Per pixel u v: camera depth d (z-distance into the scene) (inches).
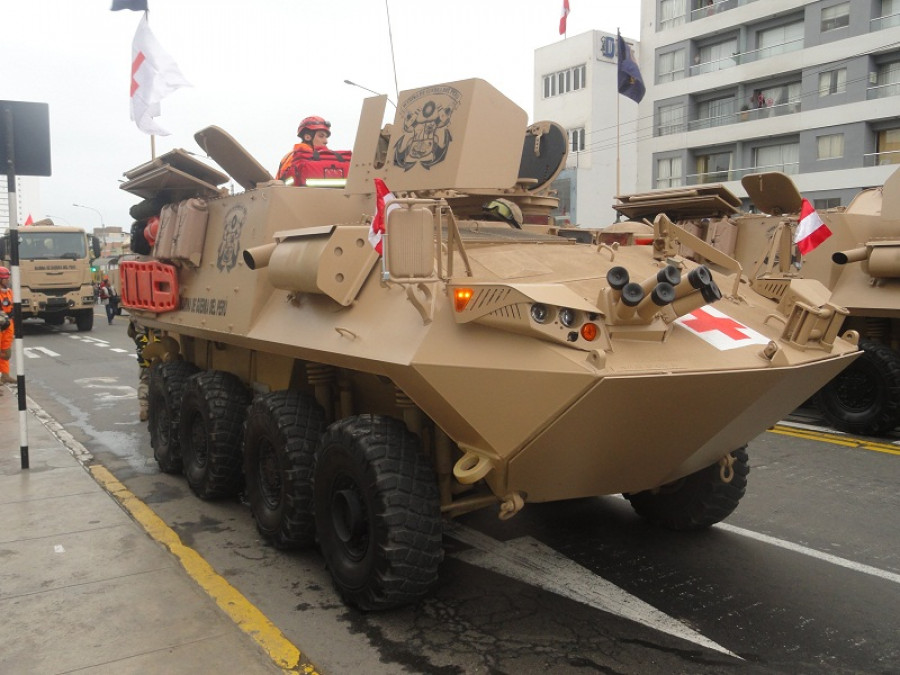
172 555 185.8
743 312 170.4
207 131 223.0
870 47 989.2
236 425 227.1
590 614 161.8
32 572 174.2
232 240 221.9
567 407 129.4
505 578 179.5
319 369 189.2
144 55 370.3
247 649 140.9
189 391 240.4
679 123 1219.2
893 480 263.1
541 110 1296.8
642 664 142.0
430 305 140.1
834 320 164.2
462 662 142.0
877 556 194.5
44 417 369.1
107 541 193.6
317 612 161.6
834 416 344.2
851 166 1015.6
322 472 165.2
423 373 132.9
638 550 197.2
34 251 901.2
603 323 133.7
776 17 1101.7
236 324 206.8
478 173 181.6
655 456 149.1
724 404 142.1
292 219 203.2
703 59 1202.6
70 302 909.8
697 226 391.2
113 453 300.8
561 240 189.5
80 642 143.1
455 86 184.1
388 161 198.2
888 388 321.1
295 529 184.9
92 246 940.6
